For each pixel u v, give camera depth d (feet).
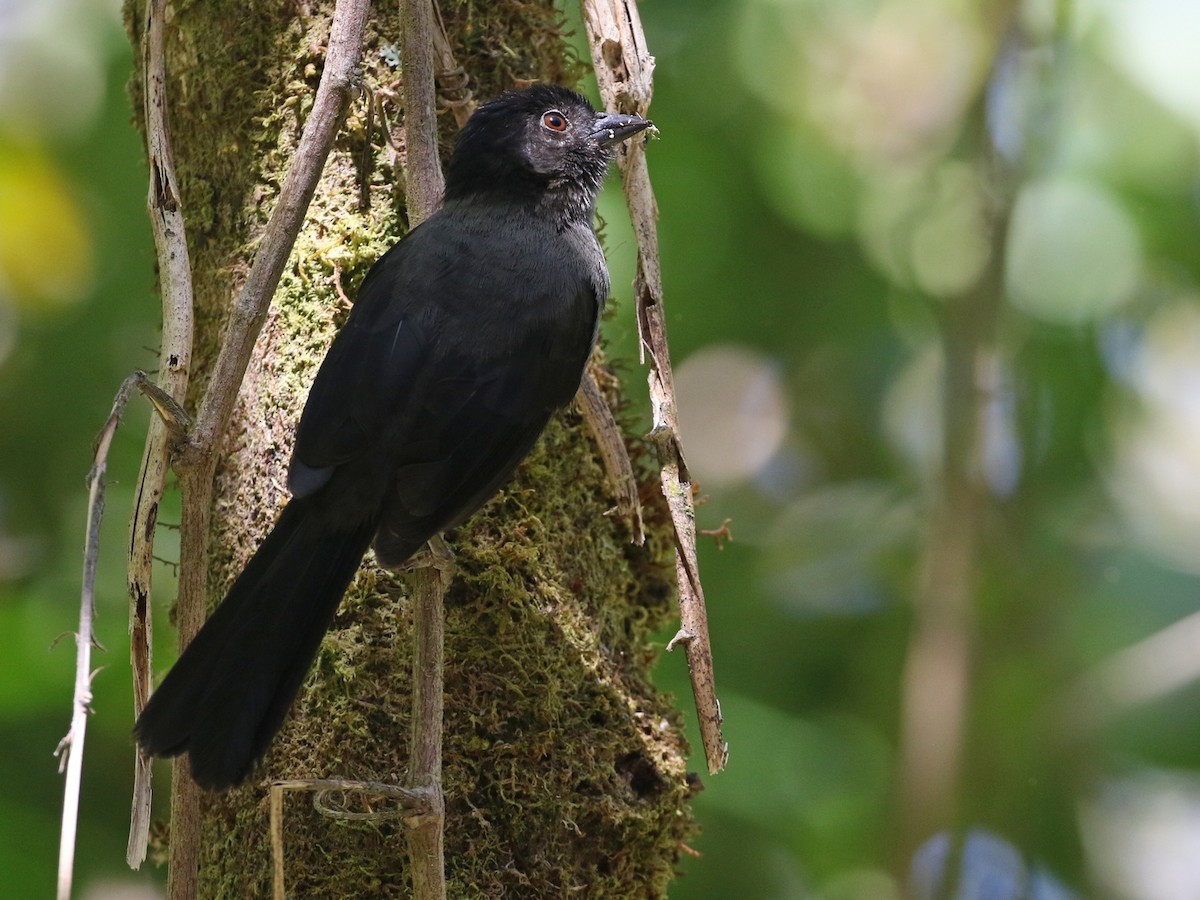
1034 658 40.04
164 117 21.43
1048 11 39.27
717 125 39.68
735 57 39.27
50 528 37.37
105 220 39.14
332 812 18.44
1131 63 38.65
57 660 33.63
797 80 39.96
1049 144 39.27
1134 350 41.70
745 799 36.09
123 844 33.40
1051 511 41.63
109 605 34.86
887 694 40.16
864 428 44.93
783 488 45.75
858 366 43.21
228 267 22.91
